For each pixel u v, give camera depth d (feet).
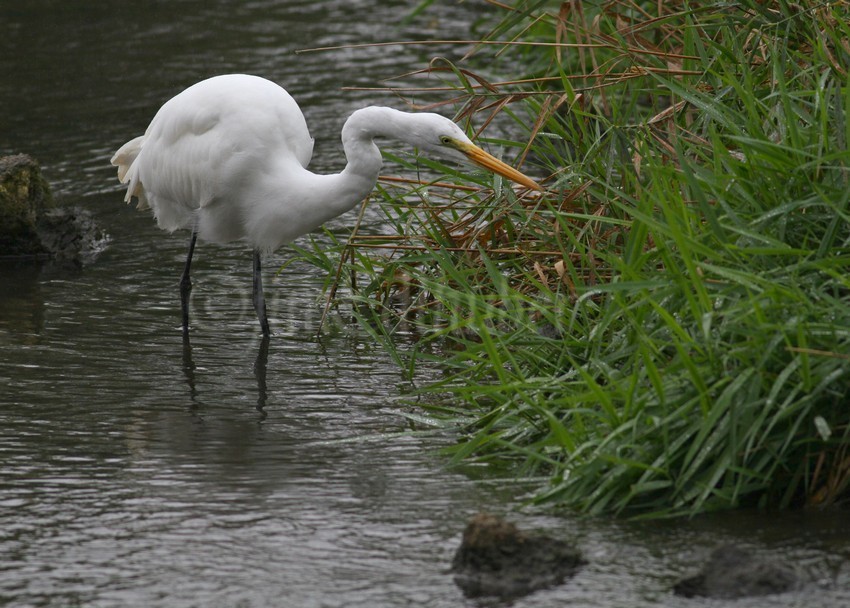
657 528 23.77
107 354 35.88
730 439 24.31
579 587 21.40
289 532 24.02
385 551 23.11
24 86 68.64
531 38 67.56
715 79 35.73
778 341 24.03
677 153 28.71
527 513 24.63
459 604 20.95
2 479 26.66
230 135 35.91
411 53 76.74
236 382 33.71
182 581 21.98
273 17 86.79
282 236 36.83
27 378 33.58
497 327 36.19
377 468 27.43
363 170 34.73
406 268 38.75
